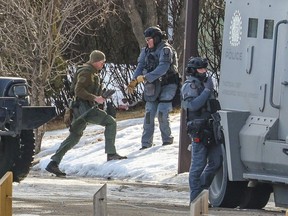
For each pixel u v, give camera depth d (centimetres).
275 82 2844
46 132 5325
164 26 5803
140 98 5825
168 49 3853
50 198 2859
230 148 2911
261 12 2912
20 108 2627
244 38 2977
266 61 2883
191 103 2700
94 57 3769
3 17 4700
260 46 2908
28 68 4578
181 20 5588
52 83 5531
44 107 2684
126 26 6069
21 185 3278
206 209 1572
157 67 3838
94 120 3831
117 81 5972
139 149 4047
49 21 4562
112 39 6078
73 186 3319
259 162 2856
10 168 2823
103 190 1575
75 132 3797
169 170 3747
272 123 2833
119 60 6009
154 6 5562
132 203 2800
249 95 2942
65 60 5641
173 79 3969
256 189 2978
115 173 3816
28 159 2869
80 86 3747
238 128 2920
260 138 2844
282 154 2781
